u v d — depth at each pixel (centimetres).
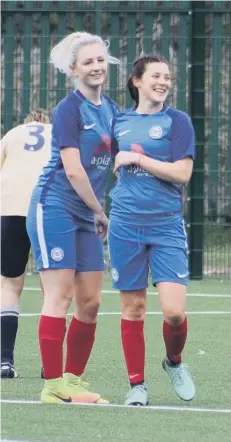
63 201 2242
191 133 2216
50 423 2048
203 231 4719
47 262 2247
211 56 4719
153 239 2220
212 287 4484
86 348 2339
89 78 2222
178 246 2227
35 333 3284
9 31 4803
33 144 2625
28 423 2047
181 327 2245
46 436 1941
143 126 2222
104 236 2298
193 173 4700
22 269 2612
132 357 2262
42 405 2225
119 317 3625
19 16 4794
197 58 4675
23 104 4812
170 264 2216
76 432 1975
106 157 2262
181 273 2223
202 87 4681
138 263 2242
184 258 2236
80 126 2222
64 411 2162
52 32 4775
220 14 4666
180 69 4688
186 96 4697
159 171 2183
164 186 2216
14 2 4784
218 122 4706
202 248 4722
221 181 4725
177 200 2233
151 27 4700
